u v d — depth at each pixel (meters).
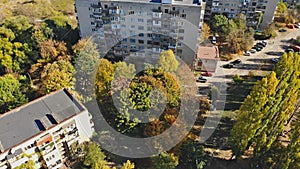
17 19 80.44
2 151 41.97
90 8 67.69
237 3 85.25
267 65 75.19
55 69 59.28
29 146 44.38
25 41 71.12
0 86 56.06
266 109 44.12
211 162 51.75
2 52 66.75
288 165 44.59
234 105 62.09
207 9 88.69
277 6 87.75
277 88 45.69
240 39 78.75
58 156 49.34
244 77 70.69
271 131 49.38
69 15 95.69
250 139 48.09
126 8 63.97
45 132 44.84
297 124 45.44
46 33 72.75
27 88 61.97
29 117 47.12
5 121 46.38
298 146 43.00
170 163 46.06
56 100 50.47
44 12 92.31
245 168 51.22
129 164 46.50
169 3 61.44
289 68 46.97
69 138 49.28
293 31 89.44
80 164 51.31
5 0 103.50
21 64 68.62
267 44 83.44
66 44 71.00
